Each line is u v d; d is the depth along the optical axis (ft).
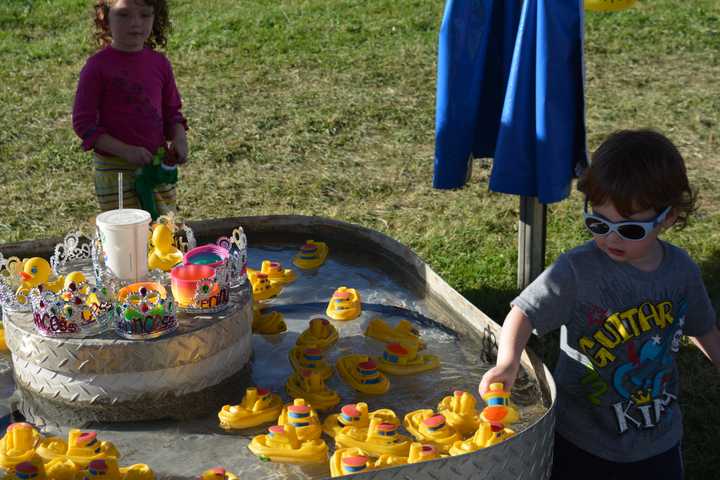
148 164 11.47
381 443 7.36
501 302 12.09
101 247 8.91
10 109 20.47
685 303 7.13
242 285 8.92
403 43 25.71
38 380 8.05
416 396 8.41
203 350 8.06
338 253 11.73
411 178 16.93
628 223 6.63
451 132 10.11
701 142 18.80
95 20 11.85
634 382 7.02
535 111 9.59
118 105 11.58
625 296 6.95
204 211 15.38
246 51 25.02
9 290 8.53
